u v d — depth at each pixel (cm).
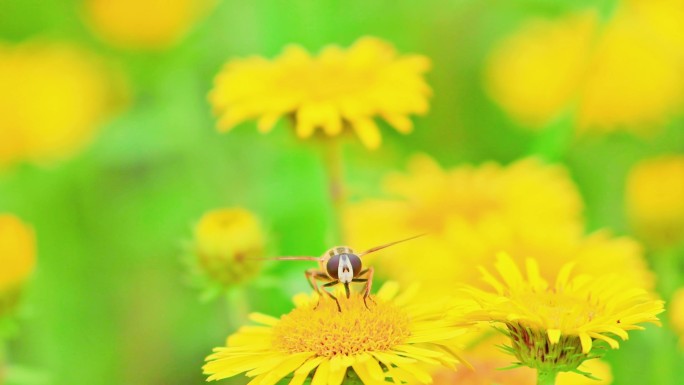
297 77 28
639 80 34
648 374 27
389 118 27
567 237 28
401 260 28
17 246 26
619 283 21
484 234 27
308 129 27
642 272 27
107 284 34
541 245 27
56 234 34
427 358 20
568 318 20
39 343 31
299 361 21
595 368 23
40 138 34
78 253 34
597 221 32
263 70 28
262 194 34
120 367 32
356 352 21
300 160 32
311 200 31
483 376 23
